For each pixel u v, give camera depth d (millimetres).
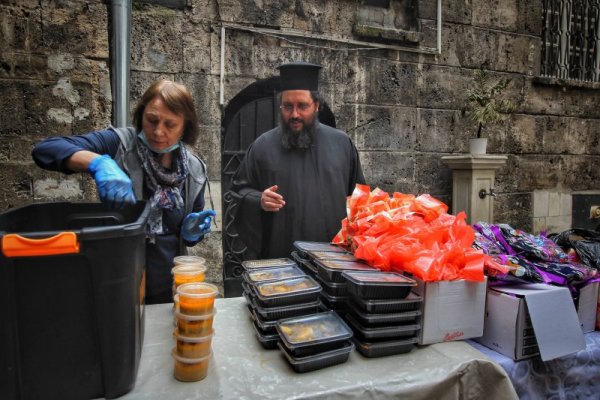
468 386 1271
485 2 4195
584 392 1539
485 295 1485
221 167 3463
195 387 1095
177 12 3227
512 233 1812
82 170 1426
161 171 1701
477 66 4223
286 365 1228
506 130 4422
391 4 3852
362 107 3793
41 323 974
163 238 1772
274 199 2162
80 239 939
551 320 1415
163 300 1814
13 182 2932
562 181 4770
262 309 1336
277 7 3463
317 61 3613
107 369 1022
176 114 1592
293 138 2486
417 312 1366
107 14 3035
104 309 997
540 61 4645
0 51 2834
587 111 4836
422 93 4008
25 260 938
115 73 3016
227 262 3760
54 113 2979
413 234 1518
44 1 2895
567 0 4789
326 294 1481
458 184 4043
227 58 3371
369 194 1841
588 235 1946
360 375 1185
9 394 972
